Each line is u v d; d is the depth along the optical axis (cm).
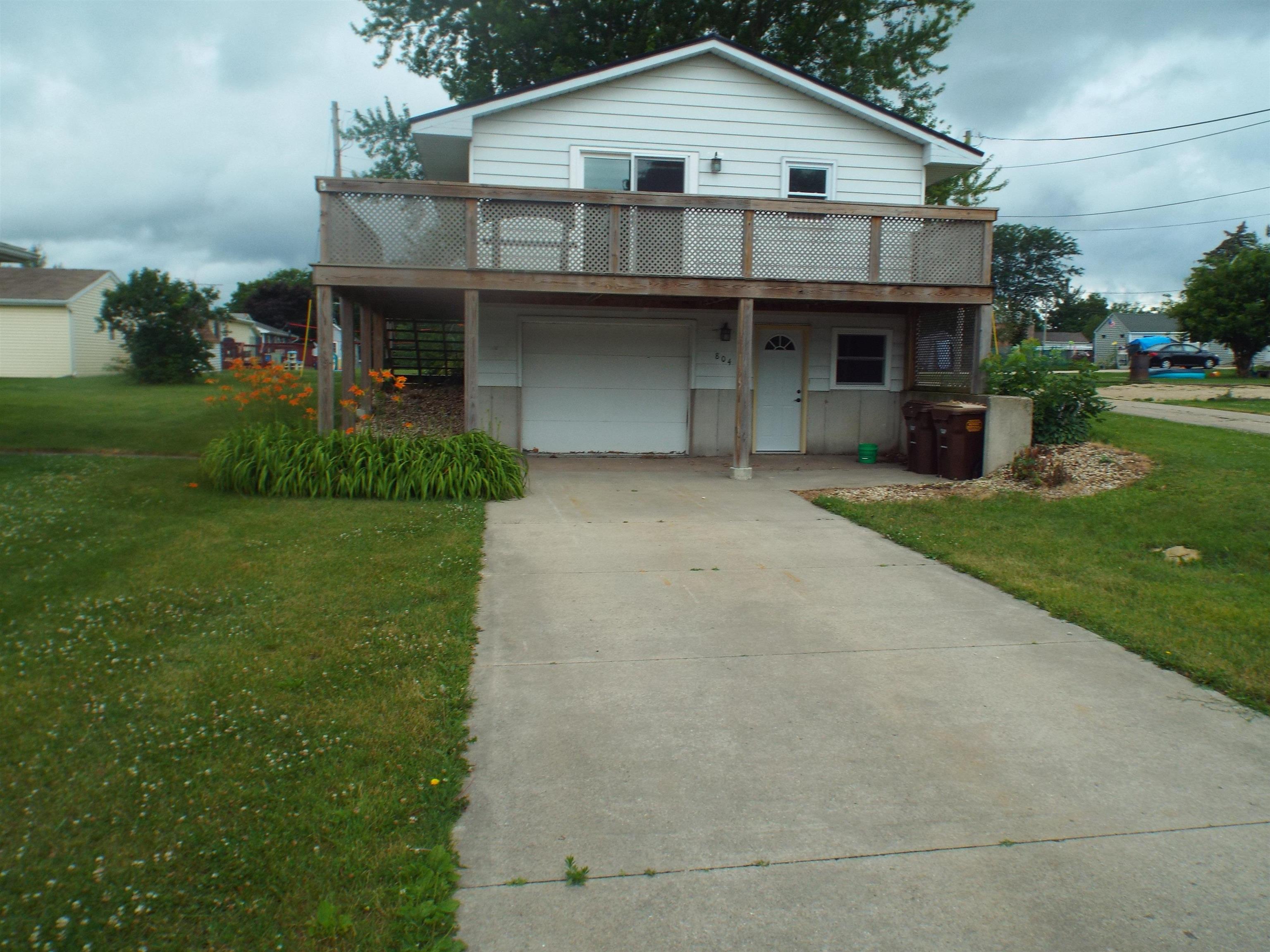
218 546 728
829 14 2080
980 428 1145
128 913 275
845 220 1205
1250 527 759
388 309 1503
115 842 311
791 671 498
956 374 1294
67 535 740
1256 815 351
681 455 1422
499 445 1060
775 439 1449
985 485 1069
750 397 1170
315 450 984
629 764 388
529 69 2200
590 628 568
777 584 673
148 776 356
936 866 317
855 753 401
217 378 2591
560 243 1152
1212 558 714
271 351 3847
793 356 1440
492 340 1362
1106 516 852
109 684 443
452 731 409
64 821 323
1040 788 371
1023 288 7519
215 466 975
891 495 1035
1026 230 7444
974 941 278
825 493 1059
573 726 424
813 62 2166
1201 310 2762
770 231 1188
